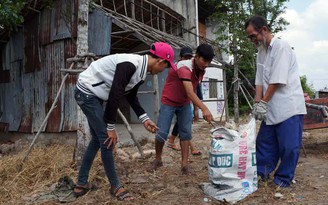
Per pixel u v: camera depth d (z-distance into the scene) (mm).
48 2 8617
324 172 4566
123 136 8359
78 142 4973
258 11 13484
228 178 3531
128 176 4508
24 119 9930
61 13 8438
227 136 3641
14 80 10477
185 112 4570
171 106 4543
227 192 3541
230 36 11586
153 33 9172
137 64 3416
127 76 3338
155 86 7789
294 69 3863
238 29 11406
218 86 17094
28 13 9352
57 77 8828
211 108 16328
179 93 4461
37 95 9453
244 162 3543
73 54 8461
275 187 3838
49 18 9000
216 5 12297
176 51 9234
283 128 3801
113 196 3701
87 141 4957
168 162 5359
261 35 3865
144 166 5066
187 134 4570
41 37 9250
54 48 8914
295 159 3842
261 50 3986
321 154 5824
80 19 5297
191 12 13867
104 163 3621
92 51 8320
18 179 4453
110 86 3520
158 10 12070
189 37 13789
